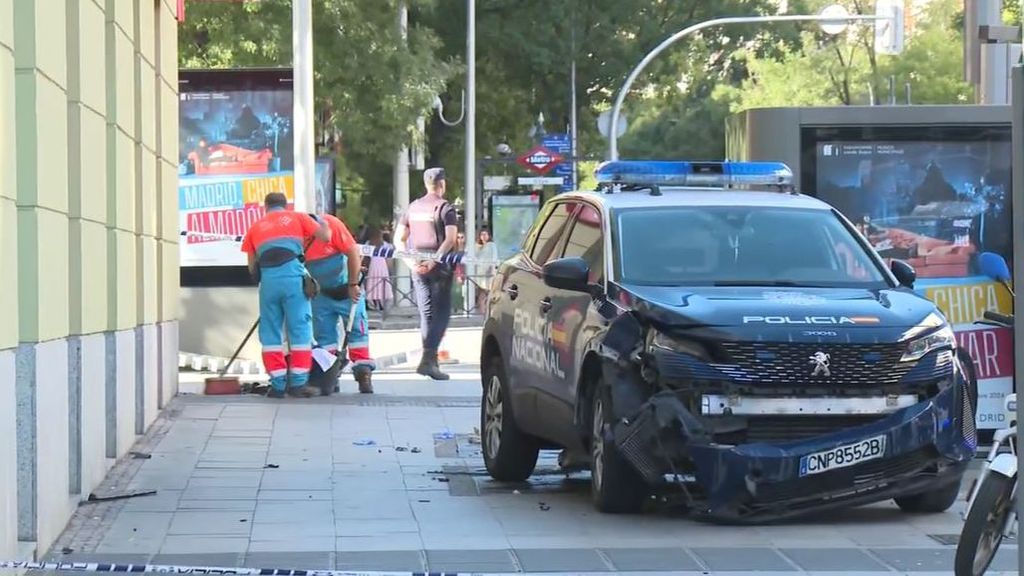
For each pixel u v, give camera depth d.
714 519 10.97
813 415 10.26
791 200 12.55
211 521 11.21
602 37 54.75
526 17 53.09
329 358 19.14
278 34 35.44
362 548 10.23
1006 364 14.32
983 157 14.31
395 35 38.22
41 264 9.63
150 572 9.17
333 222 19.06
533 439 13.00
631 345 10.51
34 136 9.52
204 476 13.20
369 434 15.90
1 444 8.66
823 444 10.12
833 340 10.26
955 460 10.46
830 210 12.42
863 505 10.90
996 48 18.16
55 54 10.18
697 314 10.39
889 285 11.73
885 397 10.37
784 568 9.50
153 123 16.66
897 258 14.31
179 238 20.91
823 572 9.38
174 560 9.78
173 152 18.77
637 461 10.33
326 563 9.70
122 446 14.04
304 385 18.88
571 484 13.23
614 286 11.30
